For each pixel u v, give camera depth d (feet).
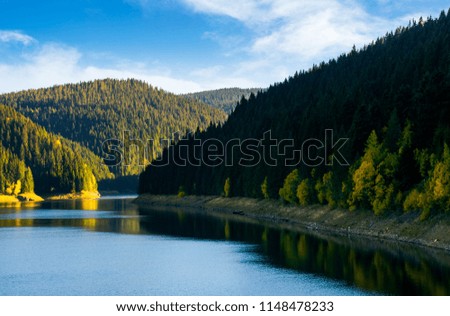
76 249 229.04
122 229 314.96
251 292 141.38
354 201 272.31
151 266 184.85
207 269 176.96
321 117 411.13
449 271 155.43
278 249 216.13
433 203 214.07
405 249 197.98
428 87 257.75
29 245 243.40
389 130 271.28
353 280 149.89
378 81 513.86
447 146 214.07
